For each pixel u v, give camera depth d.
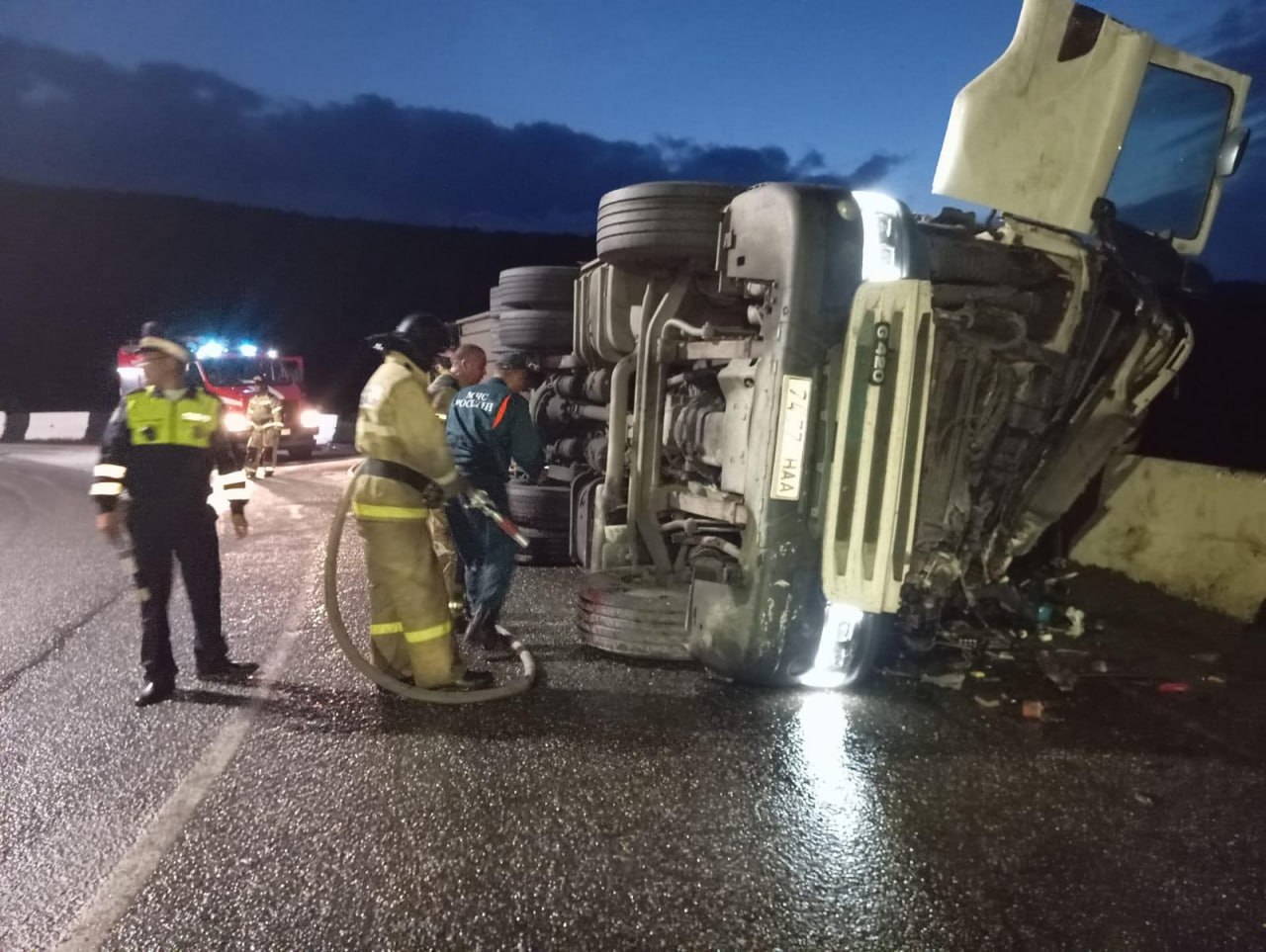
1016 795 3.62
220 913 2.80
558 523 7.68
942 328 4.57
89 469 17.64
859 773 3.78
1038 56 4.66
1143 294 4.99
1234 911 2.88
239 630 5.76
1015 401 4.91
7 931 2.72
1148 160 5.13
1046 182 4.80
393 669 4.65
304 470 16.62
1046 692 4.75
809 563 4.40
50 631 5.79
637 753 3.93
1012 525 5.38
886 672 4.94
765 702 4.54
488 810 3.44
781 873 3.04
